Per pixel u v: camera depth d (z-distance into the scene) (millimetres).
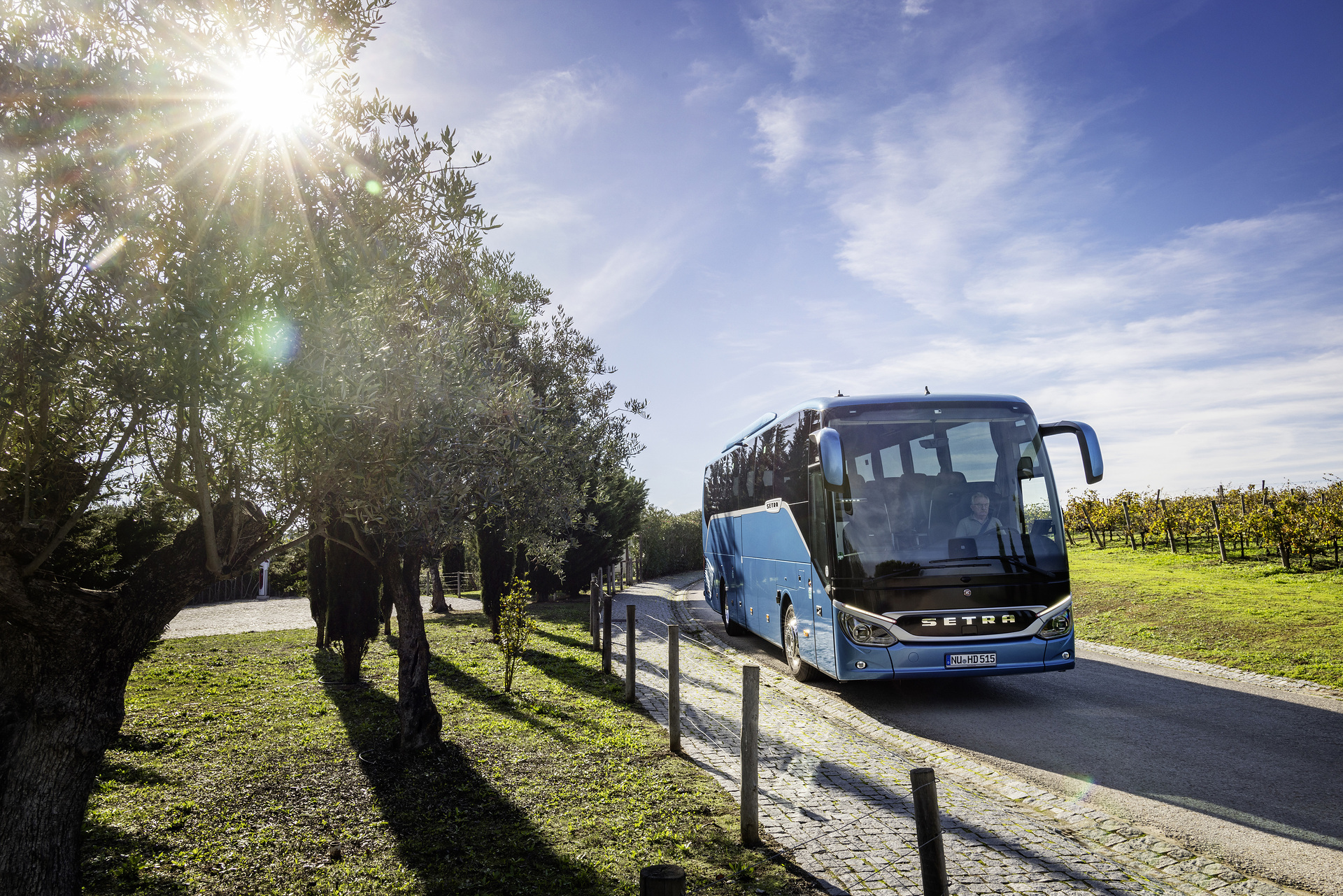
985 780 6949
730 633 18359
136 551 8109
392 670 12664
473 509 6938
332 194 4836
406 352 4934
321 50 4855
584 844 5383
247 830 5699
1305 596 17547
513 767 7129
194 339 3713
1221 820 5938
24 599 3930
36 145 3842
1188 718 9125
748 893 4598
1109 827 5695
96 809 5992
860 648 9609
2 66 3857
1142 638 14672
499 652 14398
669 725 8406
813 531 11031
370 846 5402
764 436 14781
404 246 5148
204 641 16562
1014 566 9695
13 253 3609
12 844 3875
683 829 5633
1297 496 25328
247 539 4598
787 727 8836
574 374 13523
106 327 3787
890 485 10070
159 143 4125
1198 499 31500
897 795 6441
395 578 7789
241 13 4391
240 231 4191
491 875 4914
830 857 5125
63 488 4316
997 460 10164
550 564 13375
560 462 10195
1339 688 10312
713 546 21047
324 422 4238
